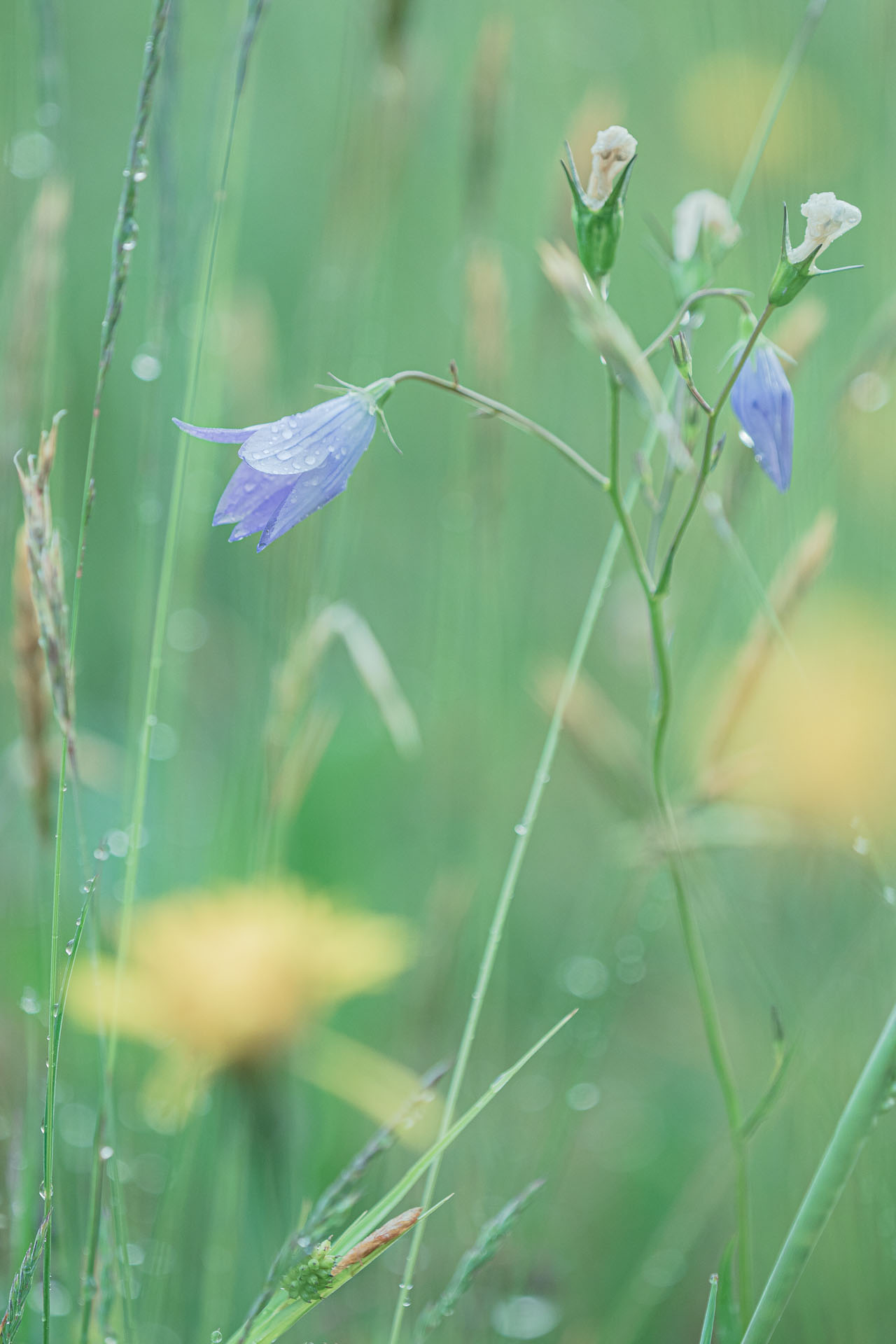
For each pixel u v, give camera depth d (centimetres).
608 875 84
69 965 70
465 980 83
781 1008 81
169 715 84
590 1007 82
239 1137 77
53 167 80
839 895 81
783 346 77
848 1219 78
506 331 83
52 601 70
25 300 79
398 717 78
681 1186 83
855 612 82
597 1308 81
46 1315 70
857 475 84
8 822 82
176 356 85
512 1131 82
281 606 84
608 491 72
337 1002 79
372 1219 69
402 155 85
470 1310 77
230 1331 76
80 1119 79
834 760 80
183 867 85
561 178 83
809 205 69
